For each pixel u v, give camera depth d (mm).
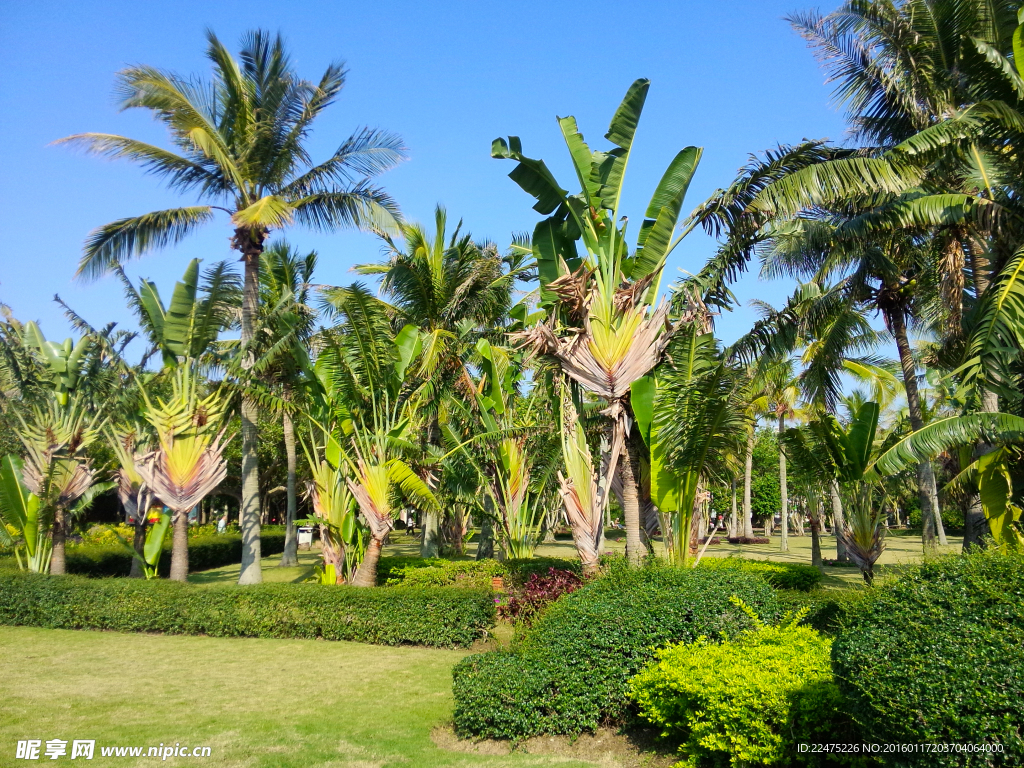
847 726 4574
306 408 14266
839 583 14852
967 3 10609
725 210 9445
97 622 11625
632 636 6086
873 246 12258
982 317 8734
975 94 9008
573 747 5773
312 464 13836
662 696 5387
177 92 13508
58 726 6320
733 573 7168
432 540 21203
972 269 12430
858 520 12914
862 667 3814
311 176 14461
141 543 15750
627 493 9656
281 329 14078
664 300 9570
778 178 9320
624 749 5641
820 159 9453
